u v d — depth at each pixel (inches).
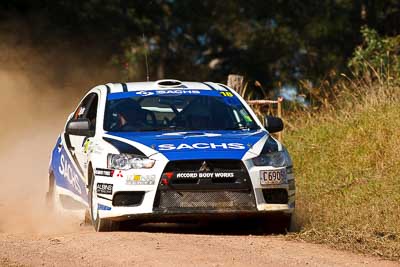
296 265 921.5
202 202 1088.8
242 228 1195.3
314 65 3565.5
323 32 3508.9
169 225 1236.5
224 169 1096.2
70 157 1273.4
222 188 1090.7
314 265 926.4
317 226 1202.0
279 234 1146.0
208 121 1208.2
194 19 3855.8
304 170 1565.0
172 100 1233.4
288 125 1798.7
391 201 1272.1
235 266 898.1
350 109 1763.0
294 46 3695.9
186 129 1193.4
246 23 3900.1
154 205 1083.9
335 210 1291.8
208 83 1306.6
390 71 2233.0
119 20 3346.5
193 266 893.2
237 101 1250.6
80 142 1234.0
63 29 3122.5
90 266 901.8
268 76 3745.1
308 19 3703.3
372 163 1508.4
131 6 3484.3
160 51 3735.2
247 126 1210.6
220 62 3875.5
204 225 1232.2
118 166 1100.5
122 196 1098.7
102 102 1232.2
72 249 990.4
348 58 3248.0
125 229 1159.0
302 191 1437.0
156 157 1093.1
